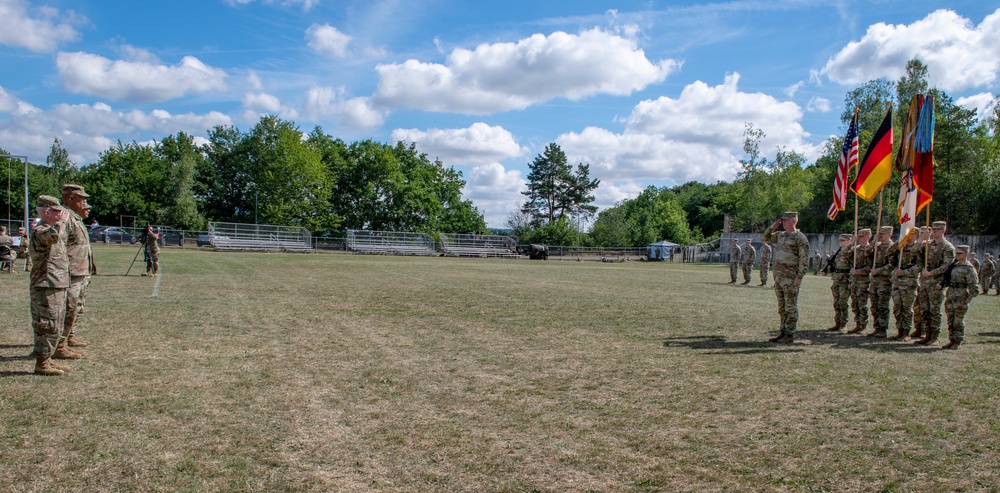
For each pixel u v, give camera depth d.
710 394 6.80
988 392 7.11
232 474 4.35
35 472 4.31
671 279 28.83
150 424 5.39
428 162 78.44
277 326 11.00
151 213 75.69
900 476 4.54
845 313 12.25
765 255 24.50
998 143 59.16
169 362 7.84
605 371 7.89
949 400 6.71
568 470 4.55
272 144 77.31
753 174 73.12
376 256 52.50
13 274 20.06
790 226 10.51
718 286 24.28
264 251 52.50
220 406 5.97
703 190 129.88
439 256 59.28
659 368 8.12
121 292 15.89
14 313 11.42
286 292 17.20
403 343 9.60
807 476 4.51
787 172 76.06
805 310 15.82
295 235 55.19
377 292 17.94
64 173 85.94
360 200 72.38
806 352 9.55
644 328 11.76
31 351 8.21
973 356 9.59
